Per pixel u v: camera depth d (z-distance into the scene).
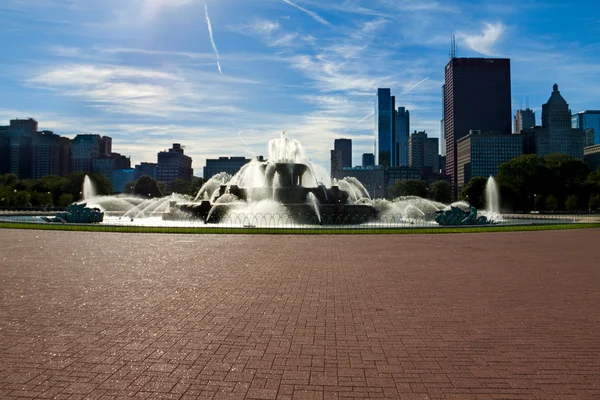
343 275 16.28
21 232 33.91
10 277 15.52
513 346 8.66
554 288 14.16
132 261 19.39
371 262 19.50
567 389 6.75
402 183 168.50
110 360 7.80
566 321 10.40
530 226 41.75
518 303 12.15
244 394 6.54
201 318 10.46
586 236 33.47
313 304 11.91
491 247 25.69
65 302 11.94
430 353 8.26
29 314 10.70
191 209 48.44
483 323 10.20
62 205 118.94
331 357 8.02
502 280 15.46
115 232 34.25
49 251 22.69
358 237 31.33
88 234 32.50
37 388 6.68
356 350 8.39
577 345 8.73
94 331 9.42
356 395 6.54
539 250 24.39
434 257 21.28
